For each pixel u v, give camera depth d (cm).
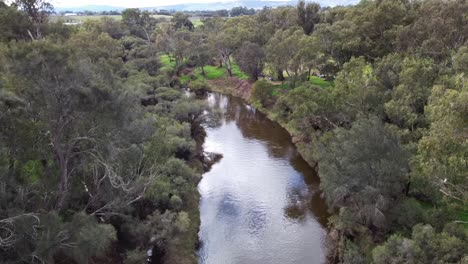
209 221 4716
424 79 5266
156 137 4138
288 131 7894
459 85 3525
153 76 10312
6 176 2584
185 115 7050
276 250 4159
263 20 15175
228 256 4066
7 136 2562
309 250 4144
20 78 2656
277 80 10706
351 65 6669
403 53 6700
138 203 4159
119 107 3000
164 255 3847
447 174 2859
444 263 2684
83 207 3456
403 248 2880
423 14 7400
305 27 12900
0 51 3259
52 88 2670
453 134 2683
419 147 3000
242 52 10806
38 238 2488
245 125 8512
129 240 3781
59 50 2667
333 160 4062
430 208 3897
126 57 12306
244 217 4803
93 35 9056
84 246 2639
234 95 11138
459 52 5316
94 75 2941
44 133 2853
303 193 5362
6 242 2327
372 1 10088
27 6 6769
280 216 4816
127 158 3481
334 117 5938
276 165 6303
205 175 5966
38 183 2927
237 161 6494
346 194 3984
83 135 3048
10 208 2495
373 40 8238
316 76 10262
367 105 5481
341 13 11525
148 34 17475
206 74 13050
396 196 3791
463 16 6222
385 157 3619
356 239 3894
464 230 3147
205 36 14788
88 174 3519
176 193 4434
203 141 7406
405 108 4875
